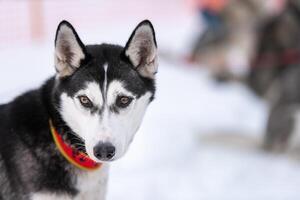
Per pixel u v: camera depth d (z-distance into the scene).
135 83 4.65
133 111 4.62
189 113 11.06
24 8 16.78
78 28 16.50
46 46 15.21
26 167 4.57
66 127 4.64
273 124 9.56
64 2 18.28
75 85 4.52
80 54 4.59
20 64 13.38
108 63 4.62
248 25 12.19
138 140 8.97
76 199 4.78
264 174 8.34
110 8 18.50
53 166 4.62
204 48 12.47
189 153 9.02
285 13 10.12
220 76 12.27
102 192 4.97
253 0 12.20
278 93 9.93
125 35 15.66
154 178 8.00
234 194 7.56
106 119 4.41
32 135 4.64
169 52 13.59
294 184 7.96
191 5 19.19
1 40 15.52
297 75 9.74
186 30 16.67
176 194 7.53
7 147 4.68
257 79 10.52
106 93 4.48
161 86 12.92
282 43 10.14
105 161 4.39
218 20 12.34
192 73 14.04
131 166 8.41
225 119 10.80
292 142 9.49
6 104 4.99
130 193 7.50
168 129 9.48
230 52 12.45
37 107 4.73
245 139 9.73
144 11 18.77
